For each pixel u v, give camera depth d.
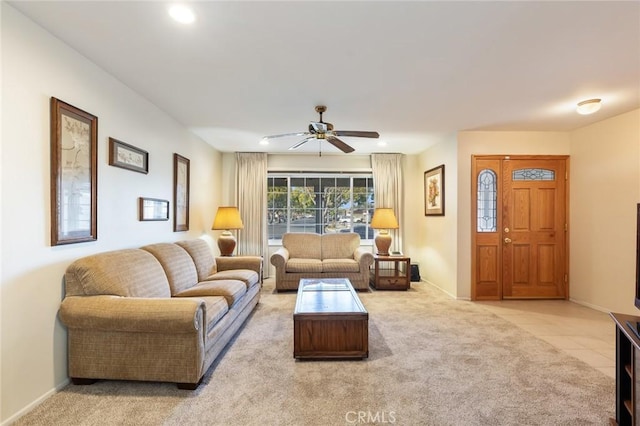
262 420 1.78
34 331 1.90
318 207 6.06
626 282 3.59
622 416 1.66
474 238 4.37
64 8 1.76
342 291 3.29
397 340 2.93
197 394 2.04
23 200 1.83
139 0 1.68
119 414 1.82
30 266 1.87
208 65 2.45
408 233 5.96
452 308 3.96
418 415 1.83
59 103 2.05
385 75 2.62
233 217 4.90
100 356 2.09
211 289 2.92
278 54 2.27
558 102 3.23
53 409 1.87
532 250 4.41
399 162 5.88
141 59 2.35
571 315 3.69
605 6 1.73
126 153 2.81
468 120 3.88
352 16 1.83
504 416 1.83
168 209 3.67
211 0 1.68
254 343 2.87
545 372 2.34
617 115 3.66
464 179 4.37
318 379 2.23
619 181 3.66
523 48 2.19
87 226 2.31
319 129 3.22
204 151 4.94
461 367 2.41
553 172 4.41
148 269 2.63
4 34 1.72
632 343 1.49
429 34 2.02
